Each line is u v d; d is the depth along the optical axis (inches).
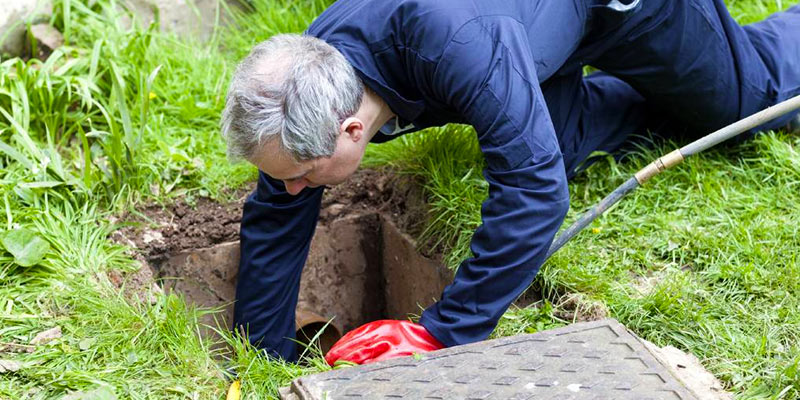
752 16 160.1
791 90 130.0
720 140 105.5
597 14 108.1
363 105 94.3
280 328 119.6
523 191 91.8
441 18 91.1
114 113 142.2
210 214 134.0
